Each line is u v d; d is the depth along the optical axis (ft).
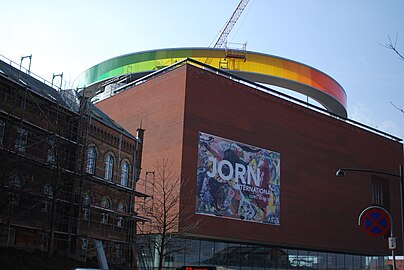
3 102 104.68
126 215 139.44
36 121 113.50
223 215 178.50
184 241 173.27
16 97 107.65
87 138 128.77
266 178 197.98
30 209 105.19
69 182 121.70
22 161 102.42
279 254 211.20
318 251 230.27
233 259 191.72
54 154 113.50
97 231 131.13
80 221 123.65
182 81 180.96
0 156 97.14
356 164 245.24
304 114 223.30
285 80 244.01
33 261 100.63
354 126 251.60
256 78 242.78
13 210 104.99
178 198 162.61
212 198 176.24
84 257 122.21
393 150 274.77
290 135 213.25
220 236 175.73
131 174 150.92
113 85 235.81
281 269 209.97
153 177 169.37
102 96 237.04
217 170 180.55
